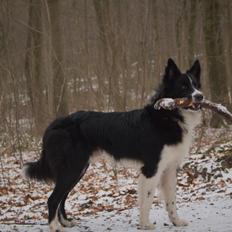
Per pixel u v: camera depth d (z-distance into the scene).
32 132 15.66
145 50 15.18
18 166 12.95
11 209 8.65
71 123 6.95
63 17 20.58
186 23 18.88
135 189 9.68
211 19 18.02
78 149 6.82
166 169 6.88
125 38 16.19
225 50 18.75
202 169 10.22
